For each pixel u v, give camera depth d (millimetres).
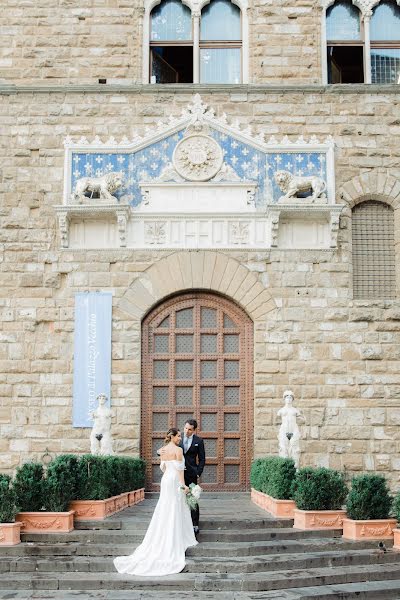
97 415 18547
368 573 13547
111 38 21938
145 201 21094
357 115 21531
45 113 21500
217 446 20719
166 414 20859
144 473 20031
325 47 22141
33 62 21812
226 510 17266
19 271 20906
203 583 12688
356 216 21406
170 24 22422
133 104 21547
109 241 21031
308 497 15531
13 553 13867
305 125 21469
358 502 15367
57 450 20234
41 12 22016
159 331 21078
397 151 21422
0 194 21203
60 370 20547
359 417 20359
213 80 22297
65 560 13523
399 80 22266
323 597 12359
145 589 12688
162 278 20906
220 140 21328
